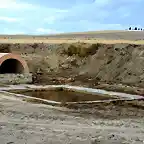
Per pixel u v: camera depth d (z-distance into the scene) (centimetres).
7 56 3089
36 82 3184
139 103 2166
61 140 1145
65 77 3516
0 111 1709
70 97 2427
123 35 8031
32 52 4222
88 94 2594
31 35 9444
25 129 1326
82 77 3519
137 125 1529
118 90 2727
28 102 2094
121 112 1870
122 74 3272
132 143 1134
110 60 3591
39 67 3800
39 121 1518
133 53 3494
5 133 1231
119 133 1329
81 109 1934
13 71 3466
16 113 1686
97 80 3369
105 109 1955
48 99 2322
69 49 4094
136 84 3025
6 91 2547
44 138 1172
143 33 8606
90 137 1198
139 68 3222
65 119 1605
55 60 3966
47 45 4338
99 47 3994
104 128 1425
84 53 3975
